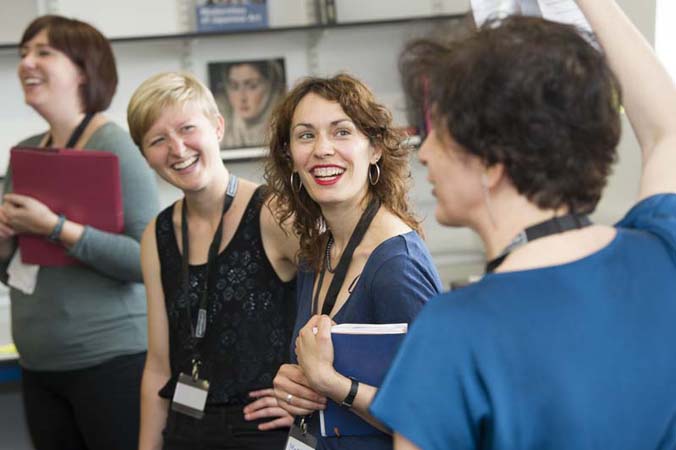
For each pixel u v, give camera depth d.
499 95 0.86
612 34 1.11
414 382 0.85
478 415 0.83
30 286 2.36
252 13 3.45
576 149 0.88
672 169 1.03
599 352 0.85
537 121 0.86
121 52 3.59
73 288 2.35
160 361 2.09
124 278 2.34
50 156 2.24
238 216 1.95
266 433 1.88
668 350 0.87
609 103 0.90
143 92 1.98
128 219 2.36
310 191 1.61
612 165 0.92
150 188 2.42
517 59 0.86
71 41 2.37
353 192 1.59
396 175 1.65
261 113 3.60
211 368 1.92
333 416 1.51
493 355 0.84
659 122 1.08
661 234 0.94
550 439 0.83
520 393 0.83
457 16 3.37
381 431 1.47
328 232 1.69
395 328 1.40
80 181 2.26
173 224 2.03
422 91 0.96
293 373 1.57
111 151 2.36
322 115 1.59
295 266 1.91
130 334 2.39
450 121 0.89
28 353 2.41
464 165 0.91
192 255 1.98
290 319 1.91
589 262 0.88
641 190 1.05
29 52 2.37
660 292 0.89
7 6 3.44
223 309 1.92
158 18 3.60
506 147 0.87
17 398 3.62
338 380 1.41
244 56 3.62
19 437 3.63
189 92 1.98
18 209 2.24
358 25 3.46
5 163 3.53
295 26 3.45
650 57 1.10
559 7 1.24
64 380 2.38
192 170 1.93
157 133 1.94
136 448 2.40
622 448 0.85
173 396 1.97
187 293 1.96
